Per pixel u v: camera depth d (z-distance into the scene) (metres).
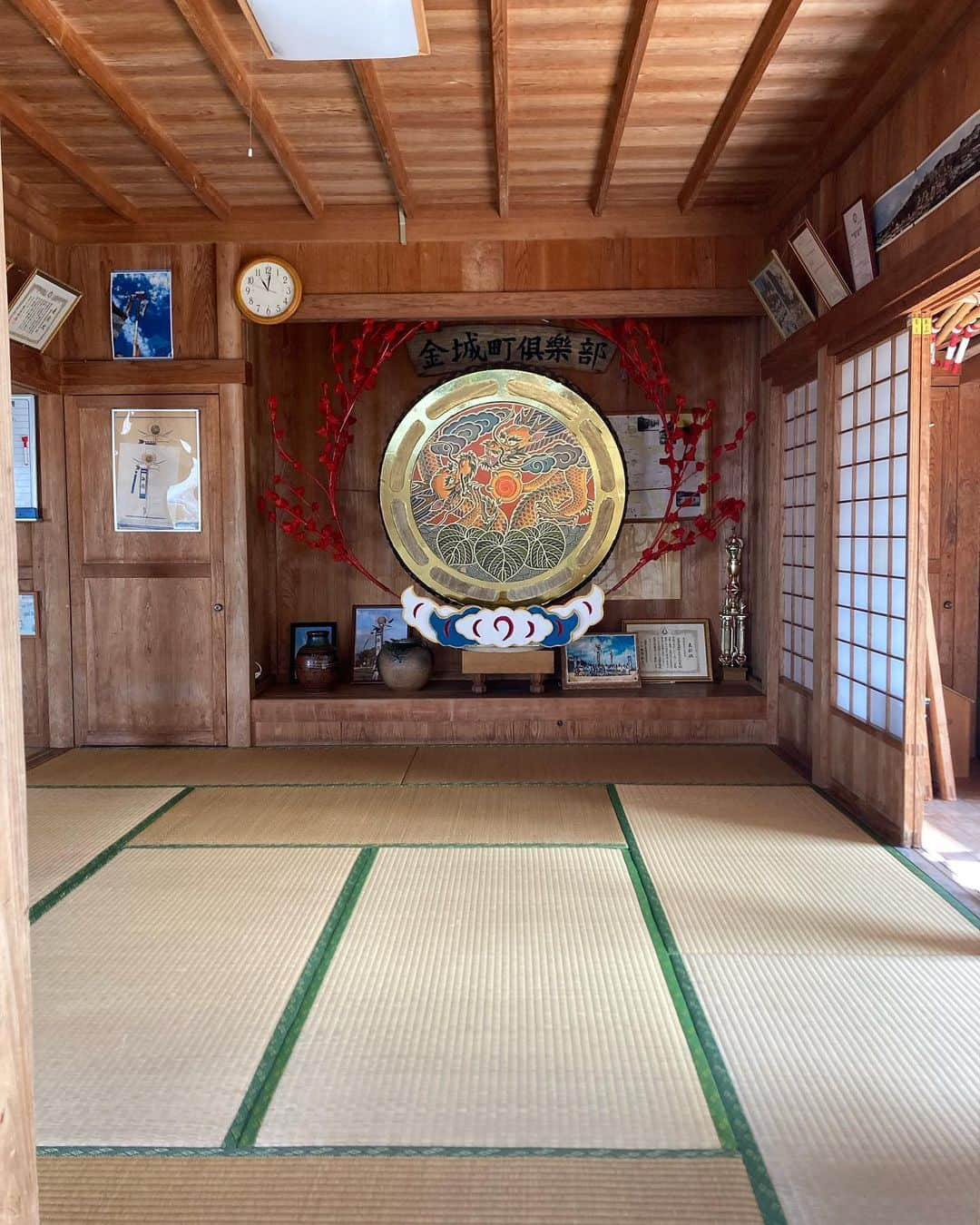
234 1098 2.17
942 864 3.69
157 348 5.63
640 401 6.34
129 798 4.66
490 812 4.39
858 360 4.34
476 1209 1.80
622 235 5.53
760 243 5.50
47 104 4.13
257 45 3.62
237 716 5.75
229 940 3.03
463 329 6.27
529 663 5.82
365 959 2.88
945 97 3.34
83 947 2.98
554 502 6.00
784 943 2.98
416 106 4.15
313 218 5.49
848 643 4.52
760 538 6.05
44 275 5.02
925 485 3.78
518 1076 2.24
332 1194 1.85
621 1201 1.82
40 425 5.67
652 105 4.18
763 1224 1.76
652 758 5.40
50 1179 1.90
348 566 6.43
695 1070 2.26
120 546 5.72
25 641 5.81
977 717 5.53
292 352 6.36
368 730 5.77
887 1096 2.15
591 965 2.83
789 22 3.34
